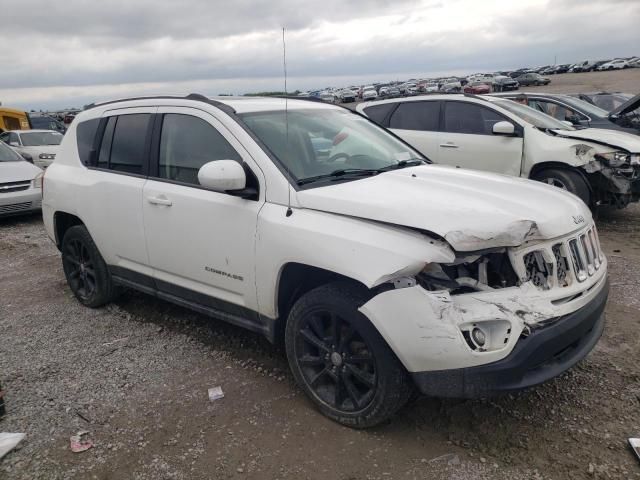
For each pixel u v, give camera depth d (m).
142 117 4.27
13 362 4.03
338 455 2.86
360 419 2.98
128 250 4.32
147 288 4.36
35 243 7.96
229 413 3.27
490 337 2.64
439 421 3.12
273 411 3.27
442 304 2.61
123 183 4.25
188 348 4.18
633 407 3.18
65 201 4.85
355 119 4.50
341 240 2.88
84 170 4.73
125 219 4.25
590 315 2.95
